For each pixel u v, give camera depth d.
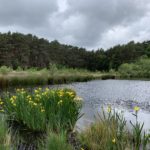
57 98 5.93
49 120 5.26
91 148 4.23
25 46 78.75
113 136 3.95
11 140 4.55
